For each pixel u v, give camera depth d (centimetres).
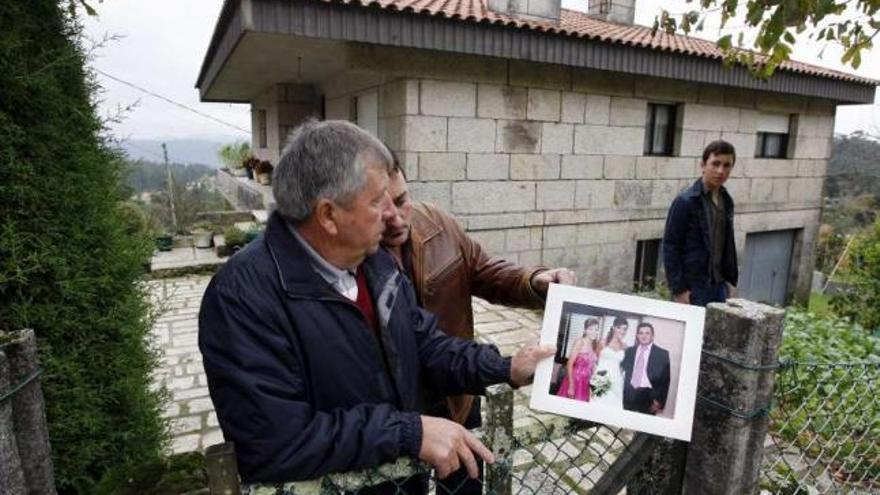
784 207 960
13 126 171
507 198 647
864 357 391
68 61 191
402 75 559
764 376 128
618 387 114
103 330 207
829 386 261
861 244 658
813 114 945
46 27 187
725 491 132
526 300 174
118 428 215
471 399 180
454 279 179
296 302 105
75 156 194
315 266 112
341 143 104
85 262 199
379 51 541
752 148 875
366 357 113
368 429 96
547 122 656
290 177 106
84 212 199
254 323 100
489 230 645
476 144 612
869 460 259
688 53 675
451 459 96
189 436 328
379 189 107
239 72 746
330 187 102
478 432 110
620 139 722
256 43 530
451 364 130
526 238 675
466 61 585
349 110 735
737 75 742
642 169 756
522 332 524
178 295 636
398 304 125
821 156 989
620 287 778
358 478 98
